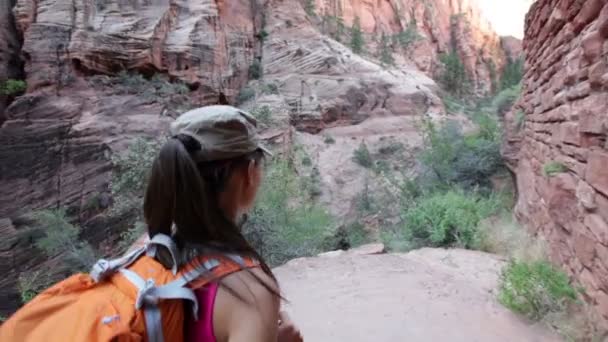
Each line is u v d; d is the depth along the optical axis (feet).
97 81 84.53
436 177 51.42
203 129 3.28
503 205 34.60
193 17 102.94
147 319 2.80
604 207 11.67
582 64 13.24
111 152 69.15
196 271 2.96
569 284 14.61
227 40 117.39
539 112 22.30
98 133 72.13
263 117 92.38
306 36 134.21
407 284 18.11
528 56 27.32
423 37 200.23
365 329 14.08
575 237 14.30
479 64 227.20
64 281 3.29
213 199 3.28
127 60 89.71
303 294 17.44
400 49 191.62
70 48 83.05
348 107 117.60
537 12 22.97
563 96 16.19
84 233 63.77
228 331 2.82
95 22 88.28
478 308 15.43
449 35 230.68
